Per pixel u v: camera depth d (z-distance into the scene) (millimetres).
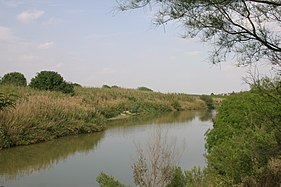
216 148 9977
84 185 12727
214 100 67312
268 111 7824
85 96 40469
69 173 14469
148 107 50688
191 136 23938
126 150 19250
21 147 20344
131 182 12664
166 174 9469
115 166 15453
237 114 12367
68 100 30922
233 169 8531
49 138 23391
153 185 9578
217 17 4336
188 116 44688
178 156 14766
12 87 30641
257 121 9070
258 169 8062
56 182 13156
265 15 4434
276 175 6969
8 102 21094
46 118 24078
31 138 21750
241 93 13172
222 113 14055
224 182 8445
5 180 13430
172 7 4176
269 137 7852
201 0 4035
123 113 44156
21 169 15211
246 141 8742
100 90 50719
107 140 23203
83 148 20250
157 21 4293
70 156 17938
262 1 4098
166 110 55188
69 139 23781
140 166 10164
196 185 8633
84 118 27828
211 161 9922
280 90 6031
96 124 28438
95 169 15031
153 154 10016
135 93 57000
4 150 19344
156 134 18594
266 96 7102
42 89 36031
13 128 20469
